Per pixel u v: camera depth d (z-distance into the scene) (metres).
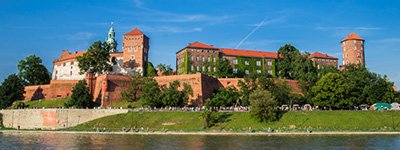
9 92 149.62
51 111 123.19
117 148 73.81
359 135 89.62
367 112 109.31
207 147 73.19
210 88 141.38
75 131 108.44
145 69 178.62
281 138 85.56
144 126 109.25
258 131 97.69
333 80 119.38
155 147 74.19
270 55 181.62
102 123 115.12
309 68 162.00
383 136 87.31
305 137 86.75
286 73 170.38
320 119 104.50
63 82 154.38
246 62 173.62
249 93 128.62
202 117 108.31
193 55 165.50
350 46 192.00
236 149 70.44
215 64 167.00
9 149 74.50
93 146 76.94
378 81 136.62
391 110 111.75
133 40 177.62
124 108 126.50
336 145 73.88
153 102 122.00
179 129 103.50
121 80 142.12
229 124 104.88
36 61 176.62
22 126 128.75
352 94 121.75
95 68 154.25
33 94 157.38
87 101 131.50
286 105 123.25
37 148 75.50
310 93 132.88
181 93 125.06
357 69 155.12
